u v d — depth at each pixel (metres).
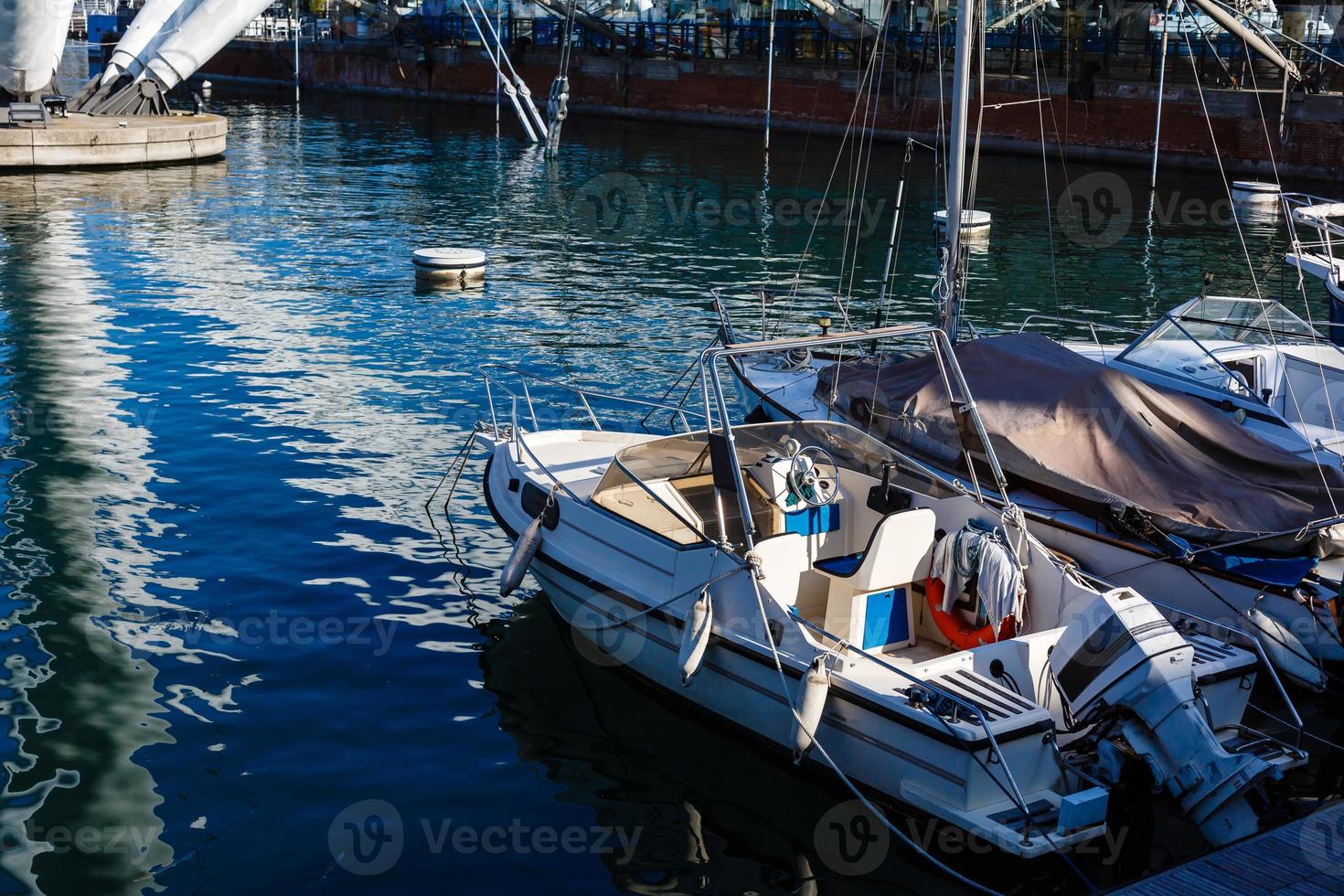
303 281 21.09
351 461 12.84
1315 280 22.41
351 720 8.26
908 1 43.25
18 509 11.38
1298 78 32.88
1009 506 8.36
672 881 6.82
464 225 27.09
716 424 14.28
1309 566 9.05
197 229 25.66
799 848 7.15
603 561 8.98
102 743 7.86
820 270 23.06
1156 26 40.81
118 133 34.06
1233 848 6.71
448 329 18.09
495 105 55.31
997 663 7.49
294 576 10.28
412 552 10.80
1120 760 7.16
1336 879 6.43
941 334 9.36
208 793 7.41
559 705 8.57
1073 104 38.25
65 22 33.84
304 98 58.09
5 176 31.95
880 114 42.84
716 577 8.12
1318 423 12.66
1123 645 7.27
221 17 38.38
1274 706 8.92
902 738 7.07
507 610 9.91
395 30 58.69
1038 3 39.12
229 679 8.67
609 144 42.16
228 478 12.28
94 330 17.56
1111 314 19.92
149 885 6.59
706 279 22.00
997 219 28.58
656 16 54.62
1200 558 9.23
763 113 46.69
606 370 16.27
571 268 22.72
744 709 8.07
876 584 8.19
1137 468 9.88
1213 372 12.22
